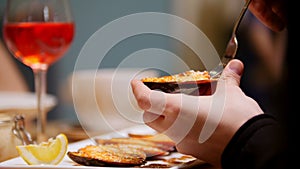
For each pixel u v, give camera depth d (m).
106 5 2.75
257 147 0.76
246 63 1.32
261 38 1.25
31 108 1.21
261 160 0.76
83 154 0.81
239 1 2.39
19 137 0.89
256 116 0.78
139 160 0.82
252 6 0.92
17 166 0.78
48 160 0.81
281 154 0.76
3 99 1.32
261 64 1.25
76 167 0.77
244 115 0.78
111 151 0.84
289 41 0.82
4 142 0.87
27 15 1.07
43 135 1.02
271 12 0.91
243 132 0.77
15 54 1.10
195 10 2.55
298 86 0.81
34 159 0.81
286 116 0.80
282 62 0.85
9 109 1.17
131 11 2.74
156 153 0.86
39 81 1.07
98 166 0.80
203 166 0.81
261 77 1.25
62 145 0.83
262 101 1.20
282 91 0.82
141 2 2.74
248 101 0.81
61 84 2.74
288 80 0.81
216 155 0.79
